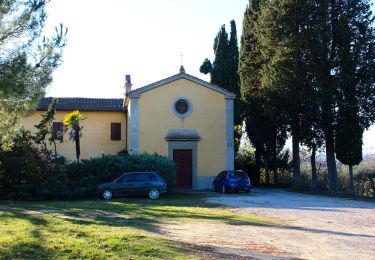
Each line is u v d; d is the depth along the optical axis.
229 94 33.41
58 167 25.39
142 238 11.02
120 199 24.70
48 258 8.96
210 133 33.06
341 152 30.14
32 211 17.72
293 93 29.86
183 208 19.58
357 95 29.69
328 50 30.02
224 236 12.43
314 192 31.23
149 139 32.44
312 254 10.33
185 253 9.66
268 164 41.44
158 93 32.84
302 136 31.59
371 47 29.91
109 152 35.78
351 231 13.77
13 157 24.45
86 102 37.44
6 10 10.88
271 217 17.06
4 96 10.46
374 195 34.03
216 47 43.56
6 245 10.20
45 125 28.09
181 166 32.69
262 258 9.66
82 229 12.37
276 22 31.05
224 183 29.48
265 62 34.19
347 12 30.23
